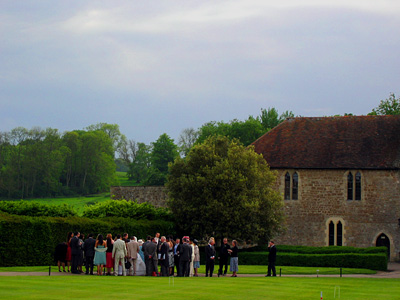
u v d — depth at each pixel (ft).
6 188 329.93
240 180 142.41
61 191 355.15
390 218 160.25
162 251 94.43
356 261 132.57
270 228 148.46
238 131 286.87
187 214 146.41
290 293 69.82
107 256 92.73
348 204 163.12
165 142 348.79
